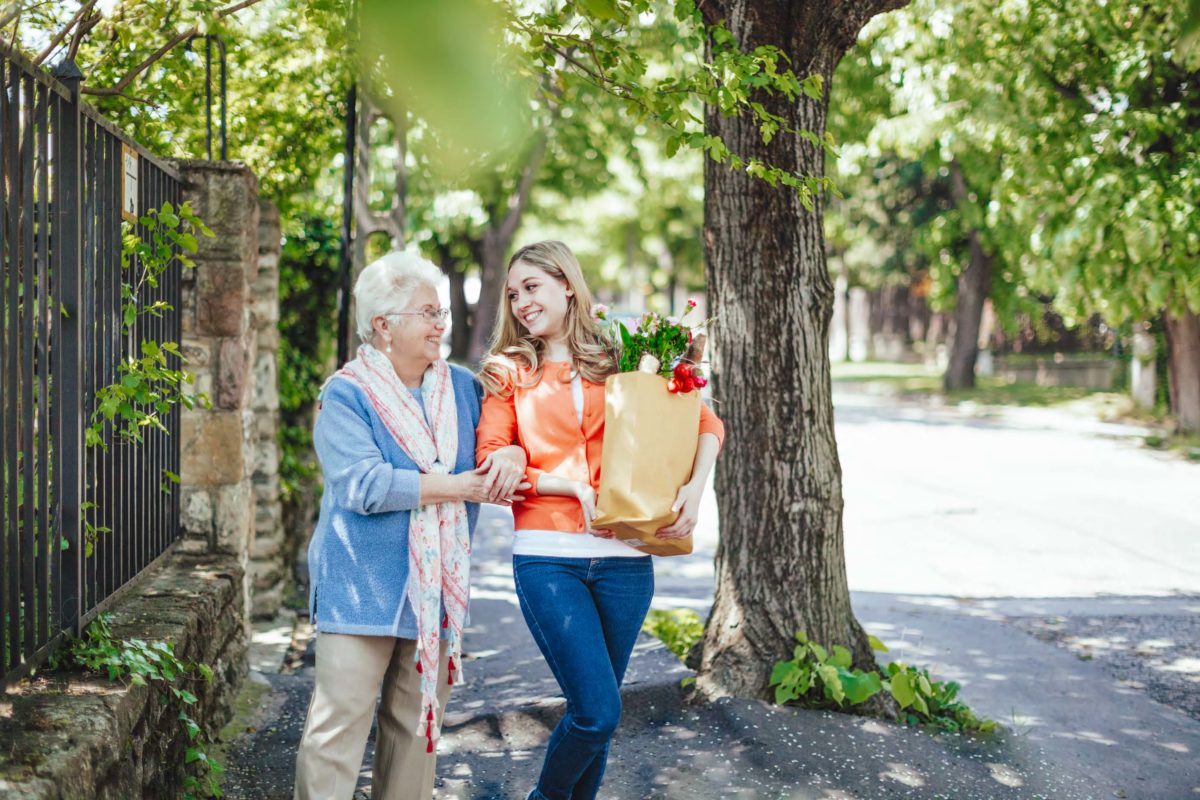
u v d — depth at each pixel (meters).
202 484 4.97
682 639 5.77
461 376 3.09
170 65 5.00
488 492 2.84
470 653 5.52
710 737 4.12
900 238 26.06
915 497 11.56
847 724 4.24
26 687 2.72
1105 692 5.29
